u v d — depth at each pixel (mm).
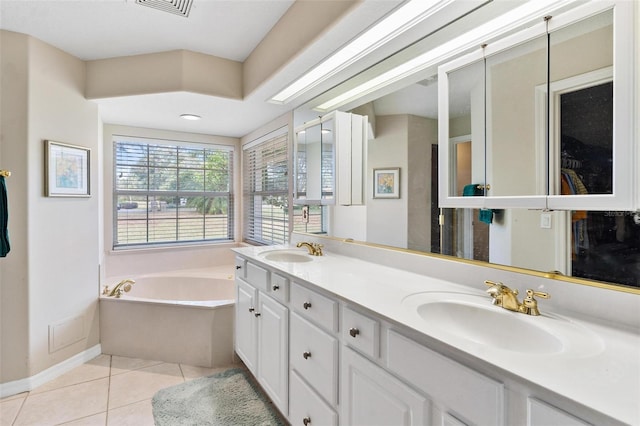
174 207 3701
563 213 1055
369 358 1125
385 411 1040
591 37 972
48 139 2195
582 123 995
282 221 3119
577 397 594
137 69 2404
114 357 2594
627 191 897
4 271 2018
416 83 1586
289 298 1664
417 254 1590
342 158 2143
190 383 2205
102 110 2807
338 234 2219
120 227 3410
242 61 2547
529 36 1126
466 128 1350
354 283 1407
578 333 901
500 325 1057
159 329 2549
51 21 1940
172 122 3238
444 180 1448
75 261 2426
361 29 1492
